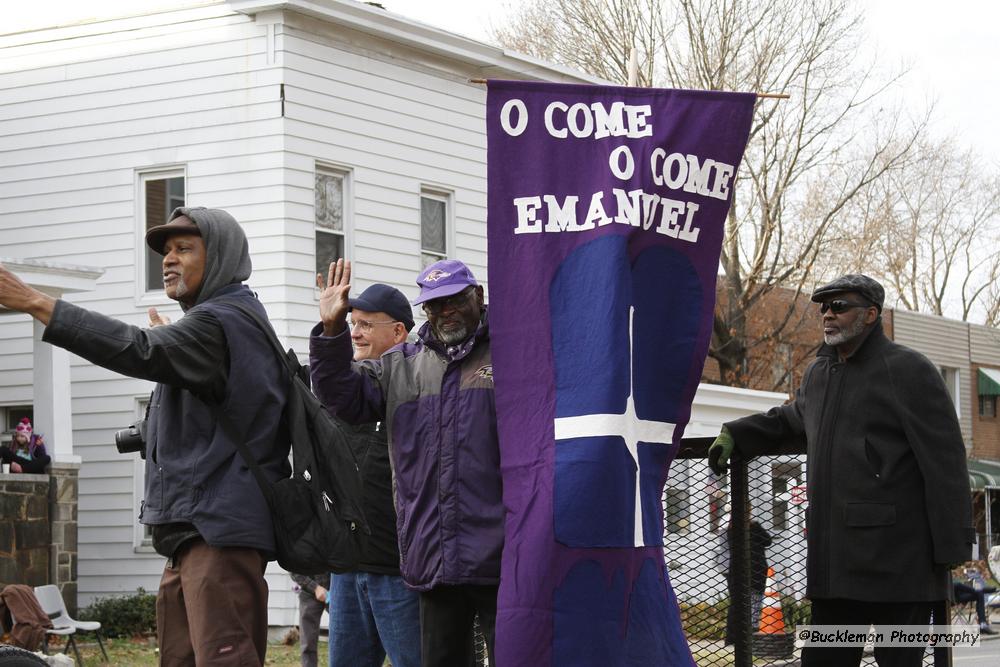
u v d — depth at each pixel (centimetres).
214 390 449
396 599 575
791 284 2945
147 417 470
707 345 492
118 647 1400
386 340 636
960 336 3619
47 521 1470
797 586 561
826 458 525
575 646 462
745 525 550
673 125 491
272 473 456
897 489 513
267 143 1636
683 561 573
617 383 472
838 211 2986
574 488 468
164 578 465
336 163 1686
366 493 573
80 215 1747
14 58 1789
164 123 1700
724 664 559
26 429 1500
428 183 1803
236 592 443
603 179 488
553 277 485
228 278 467
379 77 1745
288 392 464
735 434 549
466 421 497
